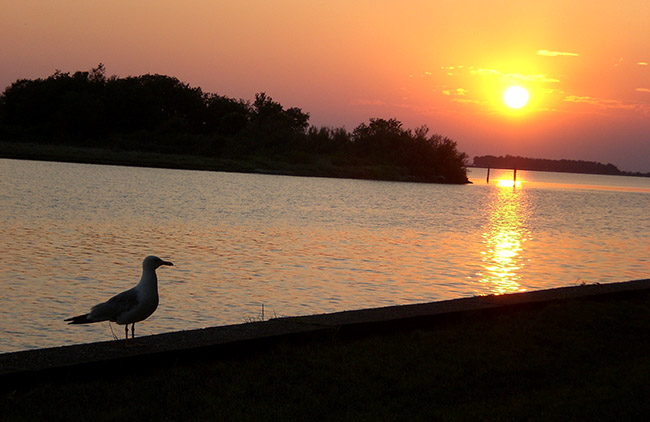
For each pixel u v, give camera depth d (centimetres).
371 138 16038
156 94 15088
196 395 760
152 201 6078
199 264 2847
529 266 3331
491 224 5969
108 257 2917
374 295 2356
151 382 784
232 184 9450
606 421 768
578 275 3067
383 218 5925
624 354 1027
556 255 3847
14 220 4128
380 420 730
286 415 725
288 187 9769
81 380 769
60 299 2039
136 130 14338
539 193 14950
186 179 9700
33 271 2491
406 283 2641
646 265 3500
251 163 13650
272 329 959
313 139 15488
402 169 15425
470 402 812
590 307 1255
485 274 2989
